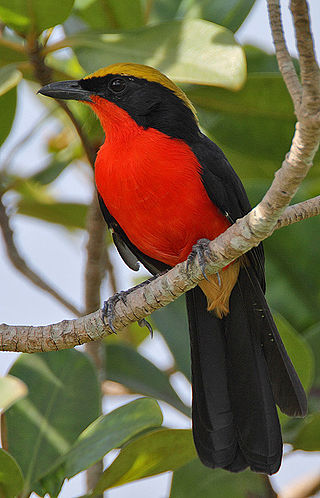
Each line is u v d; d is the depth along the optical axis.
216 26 9.58
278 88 10.83
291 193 7.16
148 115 9.93
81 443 9.06
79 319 8.52
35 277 11.80
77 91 10.30
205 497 10.76
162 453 8.96
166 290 8.34
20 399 9.95
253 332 10.09
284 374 9.71
